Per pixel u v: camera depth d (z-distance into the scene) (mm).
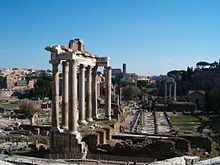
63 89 45938
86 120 55875
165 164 27297
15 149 57219
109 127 48750
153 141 40781
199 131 77688
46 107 169625
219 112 126875
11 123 108125
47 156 41125
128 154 40094
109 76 58844
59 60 44656
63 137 42531
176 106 161500
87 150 42281
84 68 52156
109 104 59312
